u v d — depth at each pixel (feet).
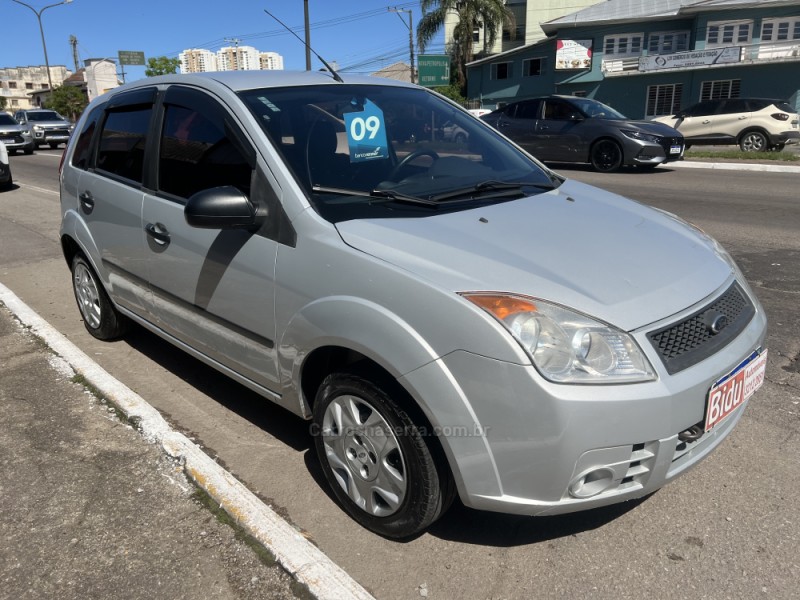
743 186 39.04
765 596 7.30
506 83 123.13
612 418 6.62
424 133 10.89
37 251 24.54
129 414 11.23
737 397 7.78
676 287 7.66
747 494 9.07
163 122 11.17
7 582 7.68
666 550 8.05
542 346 6.64
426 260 7.41
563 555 8.01
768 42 99.50
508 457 6.85
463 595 7.43
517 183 10.46
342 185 9.08
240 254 9.14
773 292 17.71
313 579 7.45
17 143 77.71
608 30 110.52
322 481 9.58
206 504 8.95
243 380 10.00
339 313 7.74
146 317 12.22
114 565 7.91
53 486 9.44
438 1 122.31
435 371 6.97
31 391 12.33
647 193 36.65
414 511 7.70
